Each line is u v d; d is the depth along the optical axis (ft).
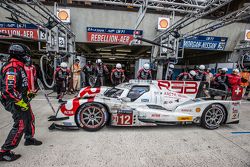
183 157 6.88
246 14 12.99
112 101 9.48
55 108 14.29
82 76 25.39
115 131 9.45
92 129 9.21
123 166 6.13
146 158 6.72
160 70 23.99
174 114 9.84
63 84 17.44
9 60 6.20
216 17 26.94
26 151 6.98
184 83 12.41
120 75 21.94
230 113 10.32
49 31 17.71
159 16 26.18
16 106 6.10
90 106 9.08
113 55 48.34
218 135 9.40
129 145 7.79
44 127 9.75
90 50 43.57
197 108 10.14
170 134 9.30
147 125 9.68
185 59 53.78
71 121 9.02
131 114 9.46
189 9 17.93
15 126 6.27
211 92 12.25
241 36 28.27
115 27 25.98
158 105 10.58
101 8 24.75
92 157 6.66
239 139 8.89
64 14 22.84
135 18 25.59
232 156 7.07
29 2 14.12
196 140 8.61
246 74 23.68
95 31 25.48
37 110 13.52
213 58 37.01
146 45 27.09
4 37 23.43
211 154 7.20
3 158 6.14
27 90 6.87
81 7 24.48
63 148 7.32
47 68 21.89
